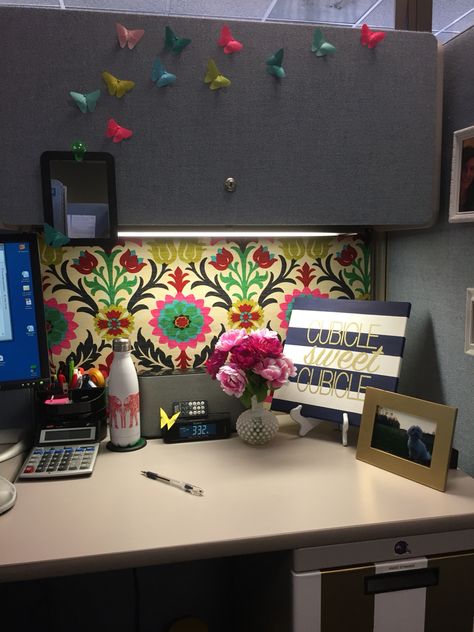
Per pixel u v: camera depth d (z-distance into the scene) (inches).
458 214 41.0
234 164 40.3
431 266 45.9
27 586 52.8
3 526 31.9
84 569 28.8
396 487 36.8
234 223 40.9
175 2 138.5
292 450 43.6
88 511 33.7
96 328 50.8
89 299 50.3
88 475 39.0
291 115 40.4
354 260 54.6
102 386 47.5
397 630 34.0
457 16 141.4
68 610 54.0
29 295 42.8
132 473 39.6
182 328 52.1
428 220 44.1
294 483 37.5
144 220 39.8
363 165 42.2
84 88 37.6
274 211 41.3
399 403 39.1
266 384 44.6
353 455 42.4
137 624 55.2
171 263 51.1
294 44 39.6
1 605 52.4
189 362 52.7
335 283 54.5
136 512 33.5
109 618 55.0
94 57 37.4
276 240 52.7
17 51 36.6
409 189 43.3
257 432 44.1
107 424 47.7
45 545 29.8
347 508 33.8
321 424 49.4
